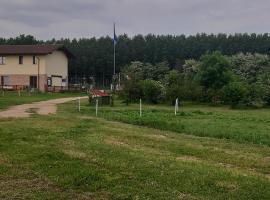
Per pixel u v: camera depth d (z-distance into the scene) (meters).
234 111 39.75
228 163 13.19
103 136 17.92
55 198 9.23
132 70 60.28
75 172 11.14
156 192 9.55
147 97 48.06
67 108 36.16
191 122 25.20
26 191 9.70
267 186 10.14
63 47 75.50
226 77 54.34
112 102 42.69
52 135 17.94
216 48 123.75
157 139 17.67
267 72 58.91
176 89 47.09
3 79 73.19
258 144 17.17
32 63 72.25
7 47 74.19
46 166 11.88
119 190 9.68
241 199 9.16
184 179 10.62
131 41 125.25
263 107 45.56
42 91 67.94
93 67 114.44
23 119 24.77
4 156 13.28
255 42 125.88
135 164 12.20
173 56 121.94
